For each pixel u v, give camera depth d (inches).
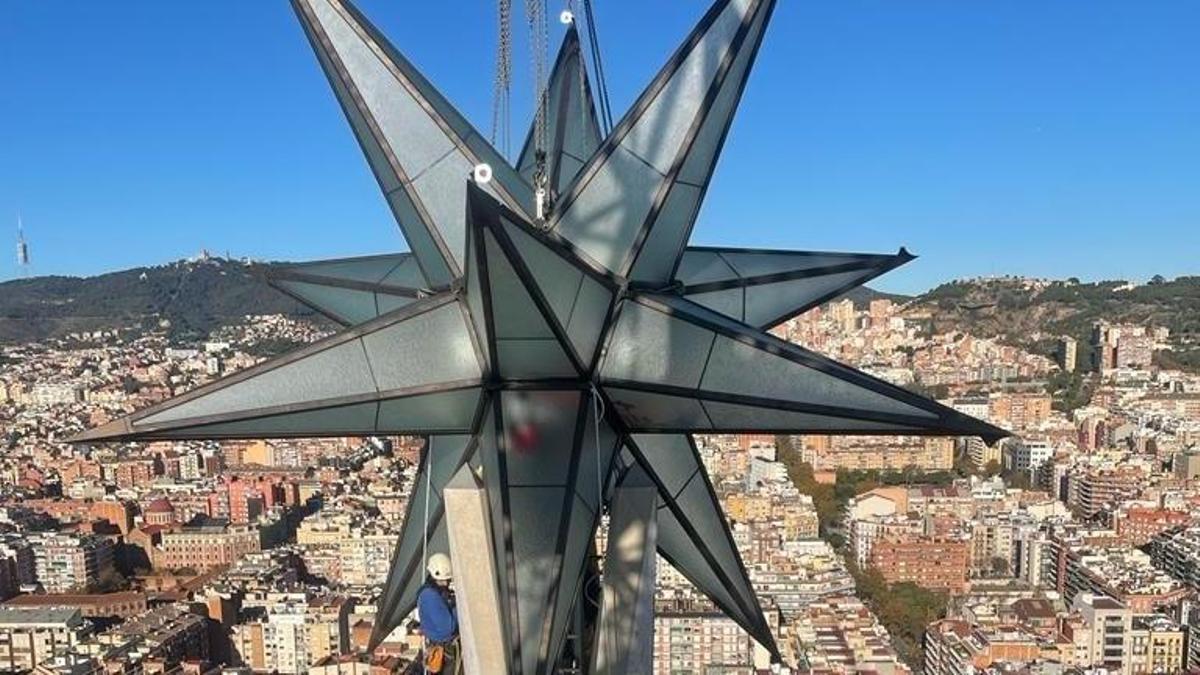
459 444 502.9
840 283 540.1
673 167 448.5
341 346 410.3
